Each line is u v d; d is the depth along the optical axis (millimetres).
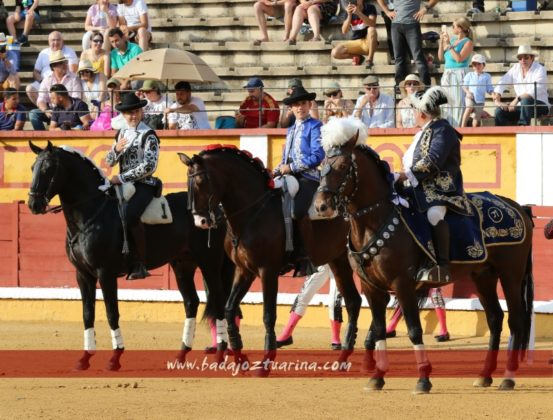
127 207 13523
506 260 11805
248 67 22656
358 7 21969
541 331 16438
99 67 21703
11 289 18828
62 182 13289
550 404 10352
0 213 18906
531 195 17078
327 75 22031
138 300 18438
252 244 12734
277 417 9555
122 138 13773
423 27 22031
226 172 12641
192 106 18766
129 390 11266
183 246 14078
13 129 20438
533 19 21344
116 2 24391
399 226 11023
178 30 23891
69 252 13508
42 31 24469
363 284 11352
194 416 9602
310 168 13273
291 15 22922
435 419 9492
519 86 18953
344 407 10102
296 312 15250
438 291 16000
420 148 11320
